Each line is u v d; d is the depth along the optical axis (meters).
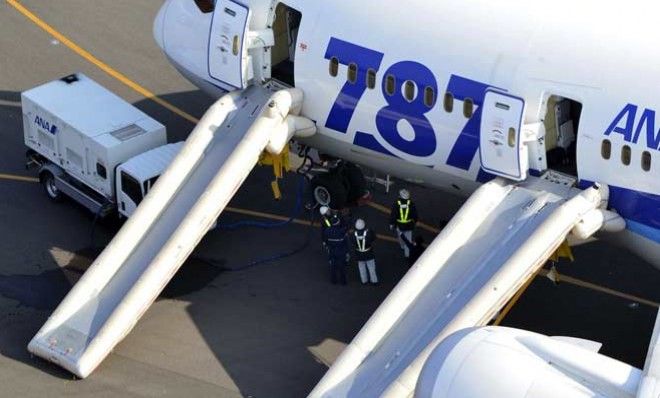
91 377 87.06
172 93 122.25
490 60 86.94
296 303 95.00
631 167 83.12
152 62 127.12
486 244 85.19
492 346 68.81
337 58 93.44
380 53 91.56
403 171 96.25
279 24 99.81
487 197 86.94
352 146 97.00
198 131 94.94
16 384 86.19
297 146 104.75
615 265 99.56
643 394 64.75
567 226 82.81
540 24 86.00
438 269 85.25
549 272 92.50
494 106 85.62
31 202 105.94
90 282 89.38
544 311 94.38
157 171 97.38
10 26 132.25
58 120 101.81
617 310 94.50
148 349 90.12
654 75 81.25
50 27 132.25
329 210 95.25
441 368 68.94
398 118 92.25
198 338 91.25
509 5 87.75
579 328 92.56
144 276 87.56
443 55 88.94
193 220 89.31
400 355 82.19
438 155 92.06
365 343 82.94
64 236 101.81
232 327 92.44
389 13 91.75
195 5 103.50
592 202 83.75
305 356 89.62
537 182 87.50
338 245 94.88
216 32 97.00
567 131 89.50
